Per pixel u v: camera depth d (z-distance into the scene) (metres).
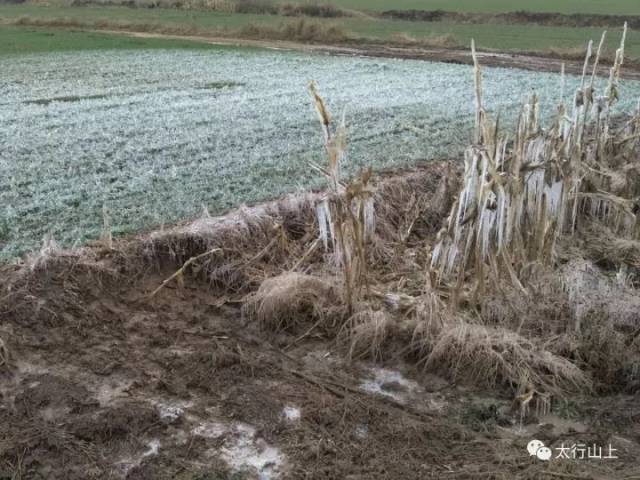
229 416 5.17
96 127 12.03
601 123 10.24
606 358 5.68
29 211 7.96
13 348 5.75
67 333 6.02
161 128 11.97
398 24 34.53
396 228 8.28
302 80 17.59
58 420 5.02
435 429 5.05
